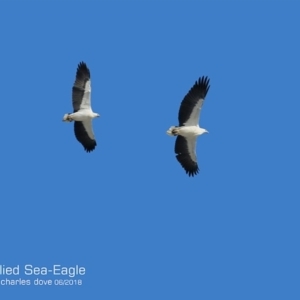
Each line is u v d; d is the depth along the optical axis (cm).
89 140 6116
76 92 6056
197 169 5903
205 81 5828
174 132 5850
